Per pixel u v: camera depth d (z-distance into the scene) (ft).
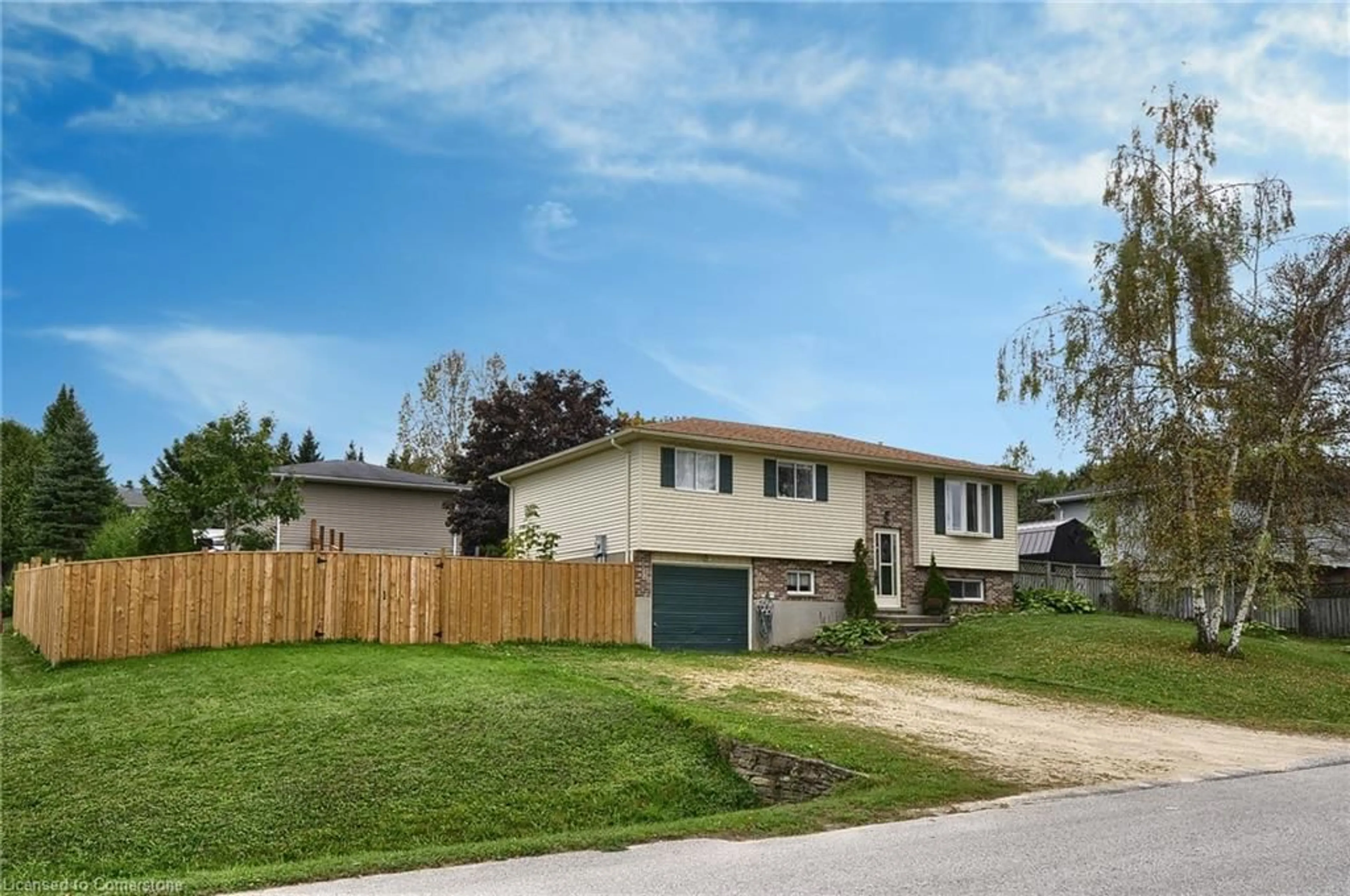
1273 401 72.02
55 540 147.43
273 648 61.82
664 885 22.99
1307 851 25.49
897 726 47.98
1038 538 129.59
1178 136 73.67
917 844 26.96
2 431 215.51
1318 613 104.53
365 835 35.12
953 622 91.61
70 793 37.47
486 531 126.72
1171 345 73.15
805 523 90.22
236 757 40.42
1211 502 71.77
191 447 97.14
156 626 60.34
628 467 83.71
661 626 81.41
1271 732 52.80
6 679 57.21
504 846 27.94
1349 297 71.82
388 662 57.47
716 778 41.86
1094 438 74.28
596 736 44.24
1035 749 43.73
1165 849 25.82
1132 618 95.50
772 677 62.69
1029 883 22.41
